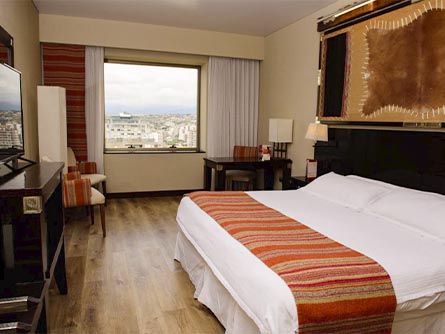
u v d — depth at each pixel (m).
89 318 2.30
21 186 1.69
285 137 4.96
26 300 1.57
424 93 2.85
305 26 4.73
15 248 1.69
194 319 2.32
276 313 1.44
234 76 5.92
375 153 3.36
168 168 5.96
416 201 2.47
